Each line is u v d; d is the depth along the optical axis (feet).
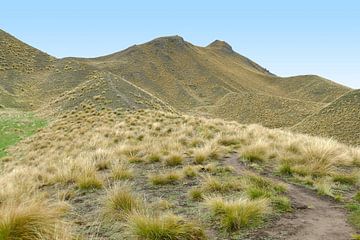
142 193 29.55
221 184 28.50
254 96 491.31
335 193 28.40
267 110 438.40
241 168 37.78
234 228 20.79
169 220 19.94
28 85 284.61
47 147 83.35
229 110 478.59
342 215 23.06
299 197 27.14
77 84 285.64
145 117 102.68
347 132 260.21
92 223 22.99
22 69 317.63
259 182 28.78
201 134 68.85
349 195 27.99
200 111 516.73
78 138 85.76
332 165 37.91
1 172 64.69
